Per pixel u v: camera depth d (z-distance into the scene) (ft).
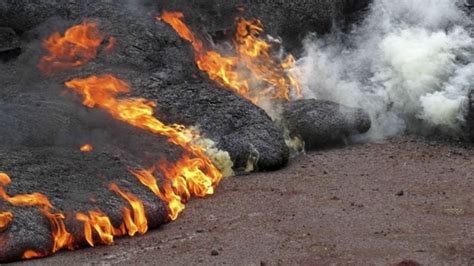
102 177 34.81
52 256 30.99
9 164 34.42
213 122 42.50
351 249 30.96
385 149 45.03
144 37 46.91
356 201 36.27
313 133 45.06
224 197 37.37
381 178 39.65
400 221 33.76
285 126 45.39
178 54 47.03
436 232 32.50
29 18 48.75
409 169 41.04
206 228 33.53
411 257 30.12
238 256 30.55
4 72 45.88
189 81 45.93
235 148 41.14
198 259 30.37
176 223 34.27
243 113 43.01
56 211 31.91
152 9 51.21
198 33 51.80
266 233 32.73
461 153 43.86
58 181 33.96
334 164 42.29
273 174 40.75
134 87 43.93
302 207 35.63
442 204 35.76
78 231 31.65
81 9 48.62
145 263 30.14
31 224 31.07
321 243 31.60
